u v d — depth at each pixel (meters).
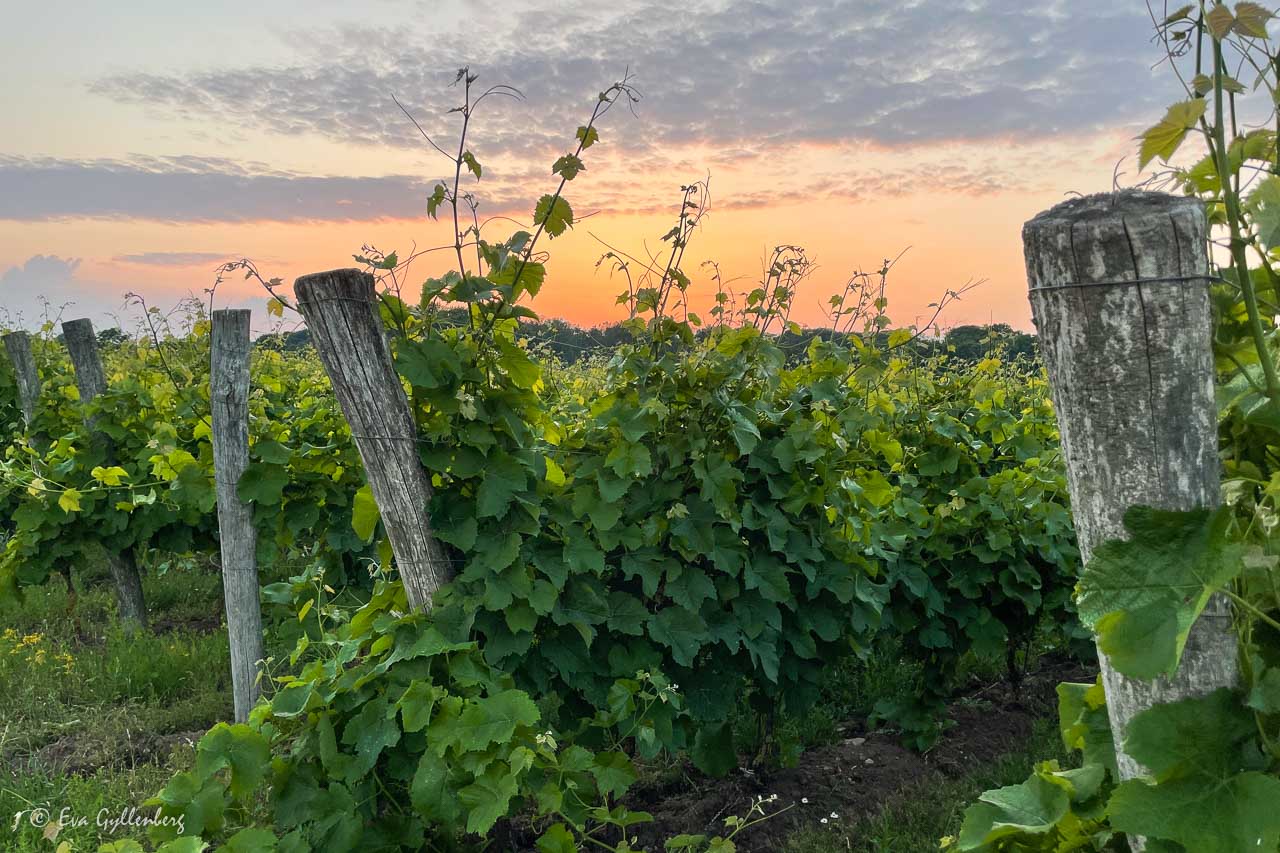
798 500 3.80
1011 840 1.93
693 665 3.73
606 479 3.51
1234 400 1.72
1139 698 1.70
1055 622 5.05
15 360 7.98
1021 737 4.68
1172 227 1.55
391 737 2.78
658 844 3.64
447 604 3.18
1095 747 1.98
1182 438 1.60
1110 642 1.53
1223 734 1.56
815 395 4.04
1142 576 1.54
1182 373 1.59
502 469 3.26
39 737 4.67
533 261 3.32
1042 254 1.67
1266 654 1.66
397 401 3.18
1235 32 1.51
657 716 3.40
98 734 4.73
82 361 6.94
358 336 3.09
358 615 3.40
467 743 2.67
